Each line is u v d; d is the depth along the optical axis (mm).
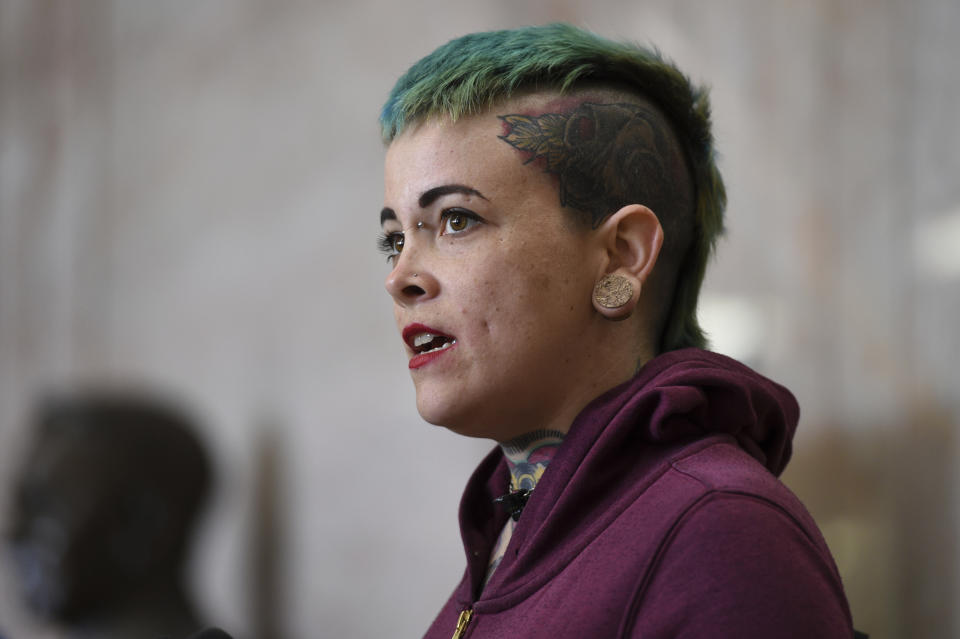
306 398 8500
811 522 2070
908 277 7559
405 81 2393
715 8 8039
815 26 7887
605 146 2312
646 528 1993
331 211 8617
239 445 8570
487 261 2219
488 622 2168
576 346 2281
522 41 2344
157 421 7148
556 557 2117
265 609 8289
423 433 8141
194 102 9148
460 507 2562
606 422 2199
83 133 9375
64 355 9219
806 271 7723
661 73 2451
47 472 6777
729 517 1912
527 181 2248
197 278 8961
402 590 8039
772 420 2320
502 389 2248
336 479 8312
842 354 7613
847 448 7500
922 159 7621
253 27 9031
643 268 2297
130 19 9391
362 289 8453
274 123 8875
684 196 2469
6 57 9578
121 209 9258
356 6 8711
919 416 7395
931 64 7656
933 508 7258
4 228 9453
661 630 1881
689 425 2156
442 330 2262
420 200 2279
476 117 2283
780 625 1816
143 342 9055
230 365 8750
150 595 6848
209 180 9031
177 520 7008
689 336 2551
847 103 7816
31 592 6758
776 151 7871
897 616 7238
